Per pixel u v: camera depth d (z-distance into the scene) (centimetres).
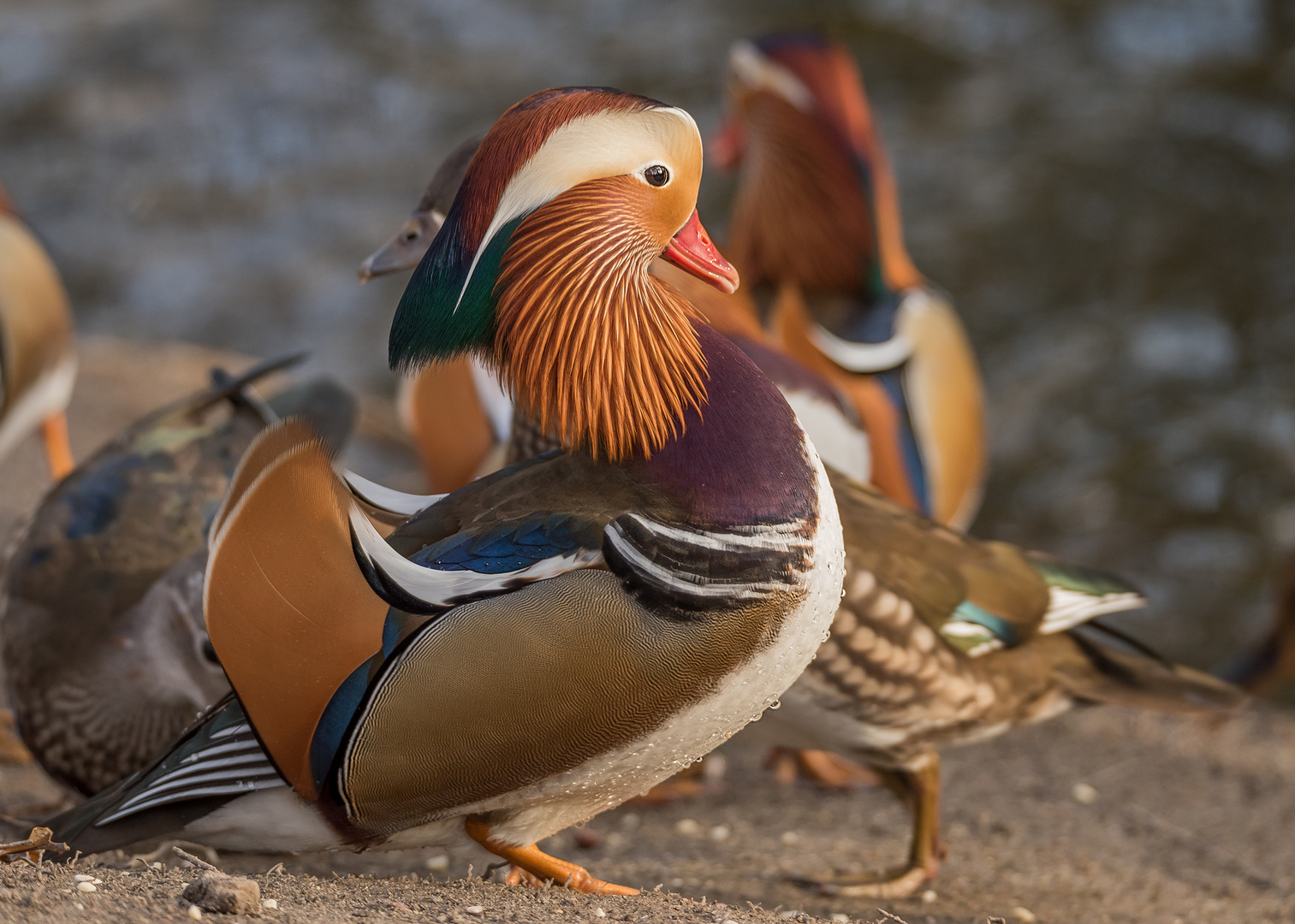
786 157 1037
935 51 2506
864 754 664
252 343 2423
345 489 457
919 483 1030
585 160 469
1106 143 2283
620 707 464
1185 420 1947
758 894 666
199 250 2570
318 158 2727
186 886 459
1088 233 2156
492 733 462
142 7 3109
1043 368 2008
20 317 973
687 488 471
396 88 2809
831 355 1000
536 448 675
